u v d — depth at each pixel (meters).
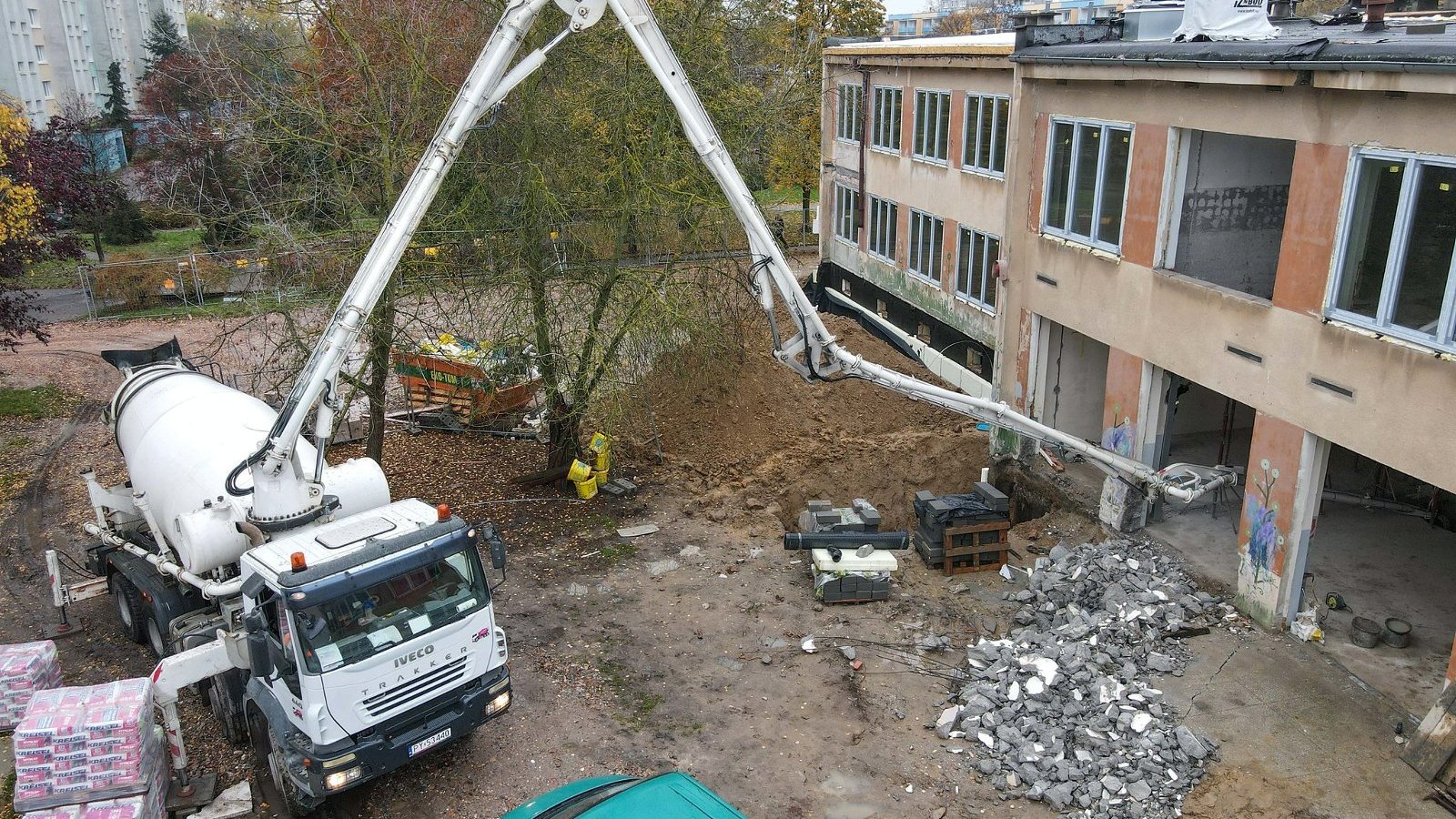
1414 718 9.42
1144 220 12.80
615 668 11.02
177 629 9.88
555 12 13.04
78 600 12.12
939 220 21.75
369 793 9.02
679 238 14.16
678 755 9.48
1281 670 10.30
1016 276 15.84
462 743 9.72
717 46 13.66
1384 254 9.40
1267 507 11.03
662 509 15.39
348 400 13.77
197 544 9.20
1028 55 14.53
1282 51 9.98
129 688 8.37
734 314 15.27
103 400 21.48
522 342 13.88
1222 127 11.30
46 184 21.55
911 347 23.42
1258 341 11.02
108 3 55.03
